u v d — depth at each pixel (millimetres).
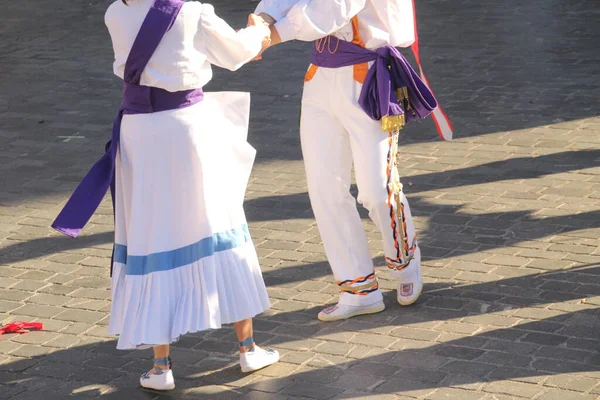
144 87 9672
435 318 11805
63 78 24734
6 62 26547
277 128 20109
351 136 11383
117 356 11289
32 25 31172
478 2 31797
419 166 17469
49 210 16234
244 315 10281
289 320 11984
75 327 12016
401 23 11234
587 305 11914
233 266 10188
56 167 18359
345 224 11773
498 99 21281
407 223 11852
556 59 24312
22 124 21031
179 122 9758
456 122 19906
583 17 28891
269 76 24125
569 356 10711
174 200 9906
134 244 9961
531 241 13938
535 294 12273
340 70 11203
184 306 9984
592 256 13320
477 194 15945
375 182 11445
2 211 16234
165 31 9438
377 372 10617
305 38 10703
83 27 30641
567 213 14938
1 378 10844
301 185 16953
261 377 10641
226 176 10211
